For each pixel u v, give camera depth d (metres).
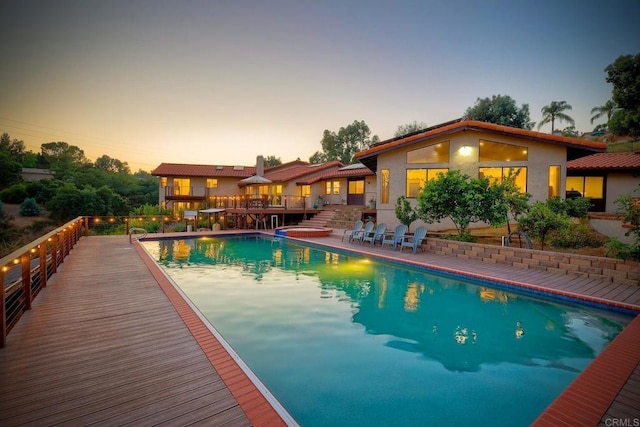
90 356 4.02
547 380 4.27
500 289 8.36
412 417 3.47
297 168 34.22
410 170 16.39
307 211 23.52
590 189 17.97
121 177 59.06
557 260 9.14
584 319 6.50
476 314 6.79
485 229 14.75
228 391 3.26
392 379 4.26
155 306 6.04
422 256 11.89
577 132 40.03
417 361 4.78
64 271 9.02
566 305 7.12
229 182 34.97
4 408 2.92
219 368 3.74
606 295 7.00
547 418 2.96
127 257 11.23
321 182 28.16
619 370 3.83
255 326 6.08
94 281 7.91
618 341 4.66
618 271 8.05
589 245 11.67
